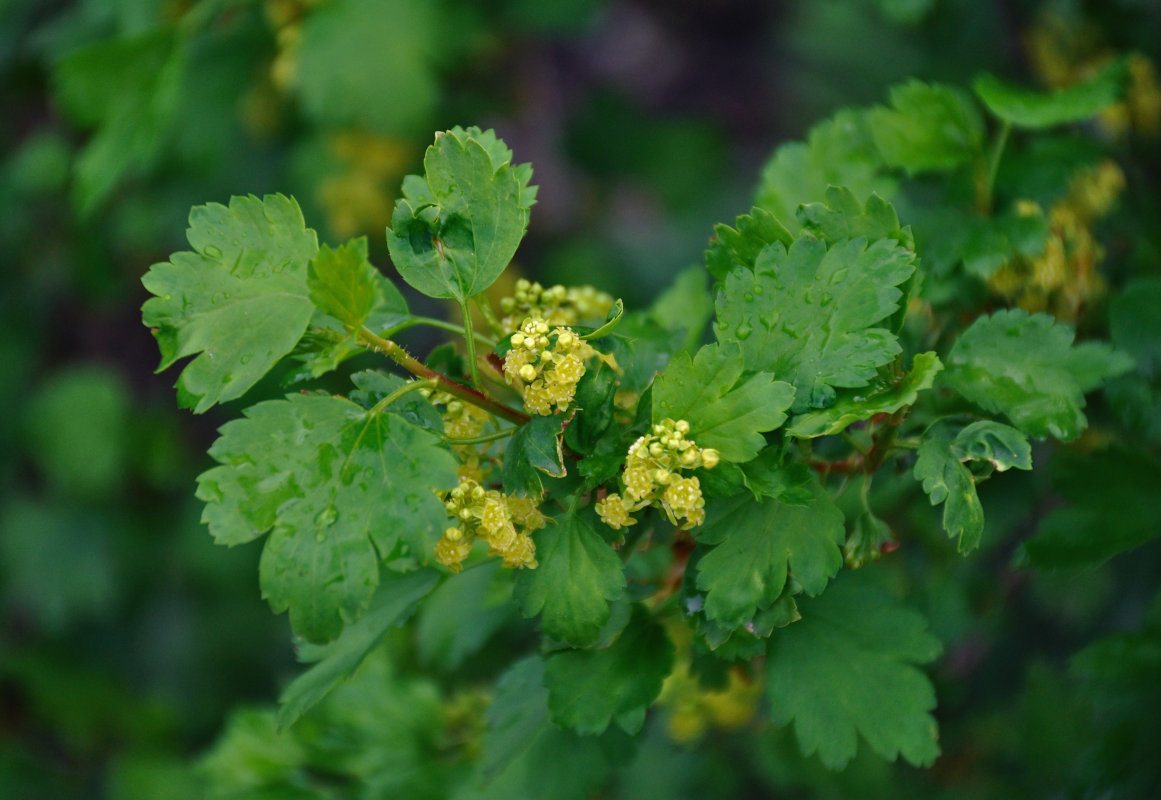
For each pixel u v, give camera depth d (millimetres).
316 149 811
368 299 450
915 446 470
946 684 569
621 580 456
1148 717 509
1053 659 574
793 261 462
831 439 493
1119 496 501
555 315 482
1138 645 512
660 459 451
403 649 618
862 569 482
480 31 793
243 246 454
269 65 806
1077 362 471
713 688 503
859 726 470
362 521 443
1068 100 509
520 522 460
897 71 725
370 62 740
